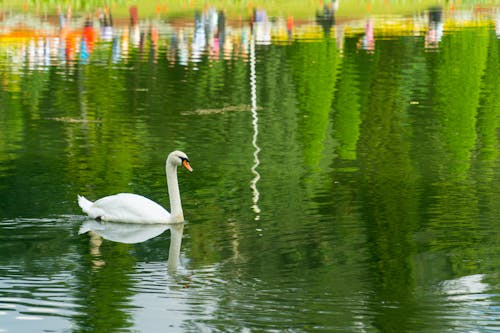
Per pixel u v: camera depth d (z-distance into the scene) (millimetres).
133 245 13773
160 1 51062
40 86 27141
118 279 12242
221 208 15578
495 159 19094
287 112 23969
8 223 14742
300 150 19922
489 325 10586
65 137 21031
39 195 16391
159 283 12055
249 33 38344
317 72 29406
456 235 14000
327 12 47500
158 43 35562
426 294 11586
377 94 26547
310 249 13375
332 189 16719
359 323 10680
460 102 25438
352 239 13828
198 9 47750
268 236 14008
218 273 12438
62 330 10602
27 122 22578
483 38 37062
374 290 11680
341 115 23781
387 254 13008
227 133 21547
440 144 20641
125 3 49969
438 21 43781
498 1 54719
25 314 11102
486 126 22656
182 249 13547
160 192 16672
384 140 21016
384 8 50062
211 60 31609
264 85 27531
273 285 11906
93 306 11273
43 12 45875
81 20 42969
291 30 39562
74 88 26875
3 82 27672
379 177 17594
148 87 27109
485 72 30281
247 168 18312
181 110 24125
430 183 17156
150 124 22453
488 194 16297
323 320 10820
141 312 11094
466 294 11578
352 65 31047
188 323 10750
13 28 40188
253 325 10648
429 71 30141
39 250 13508
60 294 11688
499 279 12031
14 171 18062
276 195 16328
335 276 12336
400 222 14617
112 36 37625
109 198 15117
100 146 20219
